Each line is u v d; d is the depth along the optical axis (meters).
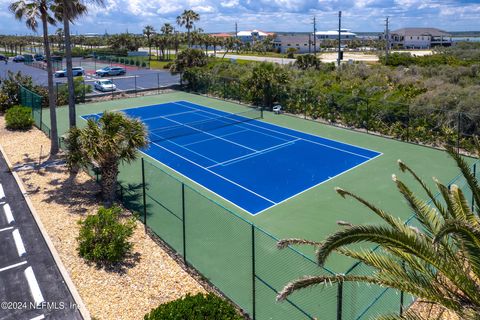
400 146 26.98
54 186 19.42
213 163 23.84
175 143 28.00
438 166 23.14
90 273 12.60
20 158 23.50
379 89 34.59
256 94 38.84
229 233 15.12
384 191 19.69
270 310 10.84
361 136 29.34
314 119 34.16
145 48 140.12
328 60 94.00
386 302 10.38
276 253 13.61
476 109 25.81
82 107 39.72
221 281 12.22
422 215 8.10
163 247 14.29
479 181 16.81
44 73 66.56
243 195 19.23
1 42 126.88
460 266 7.32
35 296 11.65
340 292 8.31
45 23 22.39
